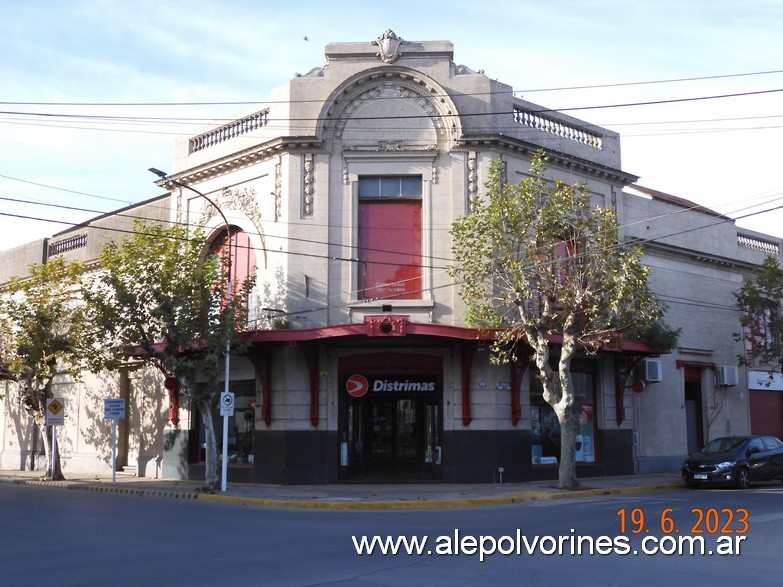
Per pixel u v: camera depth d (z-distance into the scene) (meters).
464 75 25.67
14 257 39.16
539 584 9.59
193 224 26.19
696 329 31.73
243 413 26.28
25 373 29.09
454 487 23.08
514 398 24.84
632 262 21.14
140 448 30.25
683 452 30.48
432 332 23.00
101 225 33.59
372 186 25.48
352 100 25.64
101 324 23.67
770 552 11.94
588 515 16.66
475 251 22.52
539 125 27.06
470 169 25.16
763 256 35.47
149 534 14.26
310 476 24.11
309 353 24.22
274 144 25.44
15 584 9.78
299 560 11.34
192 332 22.67
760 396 34.28
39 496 22.50
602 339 22.47
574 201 22.45
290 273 24.89
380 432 25.41
